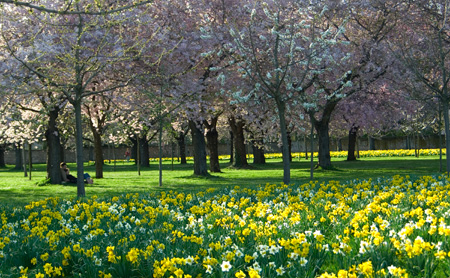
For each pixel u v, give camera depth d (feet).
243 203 28.81
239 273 13.24
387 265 14.93
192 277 14.96
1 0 27.43
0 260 18.75
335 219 21.97
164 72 73.20
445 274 14.44
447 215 21.42
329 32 58.39
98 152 102.47
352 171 96.48
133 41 70.18
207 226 22.44
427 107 90.48
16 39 67.21
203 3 77.82
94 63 53.62
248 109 88.38
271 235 19.60
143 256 16.80
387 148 246.68
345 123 130.62
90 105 89.92
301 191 36.99
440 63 65.41
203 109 86.69
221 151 271.08
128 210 31.45
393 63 85.92
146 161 170.40
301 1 80.53
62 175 83.71
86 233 23.45
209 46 78.89
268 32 78.48
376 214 23.21
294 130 136.46
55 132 82.43
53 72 62.44
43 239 21.21
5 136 123.13
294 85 79.66
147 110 79.66
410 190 32.89
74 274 16.74
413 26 80.74
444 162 122.83
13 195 63.05
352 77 91.50
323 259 16.03
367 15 93.66
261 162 154.92
